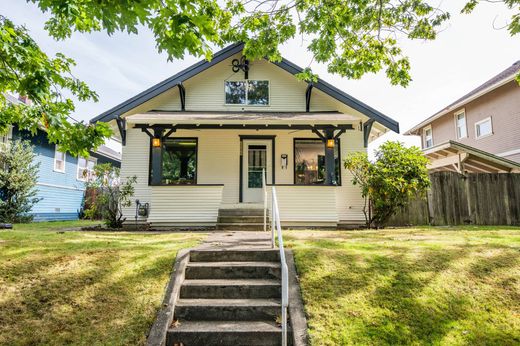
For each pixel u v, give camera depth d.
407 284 4.22
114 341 3.24
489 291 4.13
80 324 3.45
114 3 3.06
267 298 4.21
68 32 5.24
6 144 12.14
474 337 3.41
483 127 17.34
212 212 9.75
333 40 7.38
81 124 5.03
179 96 11.77
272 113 11.18
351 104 10.65
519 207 10.68
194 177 11.53
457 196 10.69
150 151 11.38
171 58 3.61
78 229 9.59
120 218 10.34
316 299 3.94
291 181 11.53
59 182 15.76
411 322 3.59
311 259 4.90
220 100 11.84
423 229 8.81
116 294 3.95
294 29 7.46
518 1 6.70
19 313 3.55
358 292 4.06
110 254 5.04
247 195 11.49
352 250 5.34
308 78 8.21
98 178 12.93
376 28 7.84
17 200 12.17
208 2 5.71
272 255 5.11
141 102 10.67
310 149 11.71
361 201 11.12
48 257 4.79
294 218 9.85
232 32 7.45
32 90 4.34
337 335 3.37
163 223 9.72
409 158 9.38
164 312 3.70
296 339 3.35
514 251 5.22
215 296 4.25
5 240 5.84
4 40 4.10
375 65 8.20
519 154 15.05
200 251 5.12
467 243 5.79
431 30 7.59
